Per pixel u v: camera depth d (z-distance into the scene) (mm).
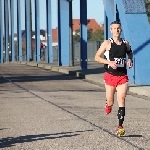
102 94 23453
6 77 37969
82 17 45906
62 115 15750
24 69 51812
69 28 52562
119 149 10266
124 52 11633
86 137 11695
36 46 69938
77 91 25172
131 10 28344
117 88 11742
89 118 15008
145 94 22844
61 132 12422
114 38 11664
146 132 12398
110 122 14141
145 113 16250
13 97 21875
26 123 14031
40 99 20984
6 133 12336
